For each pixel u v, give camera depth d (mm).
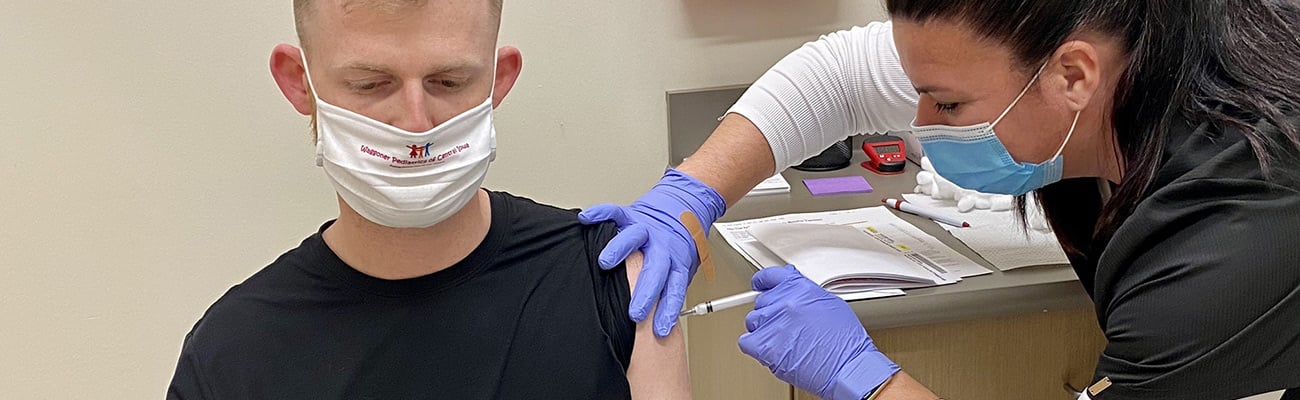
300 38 822
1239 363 884
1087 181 1159
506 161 1646
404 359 880
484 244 917
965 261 1281
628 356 950
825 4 1667
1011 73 1010
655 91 1656
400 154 810
